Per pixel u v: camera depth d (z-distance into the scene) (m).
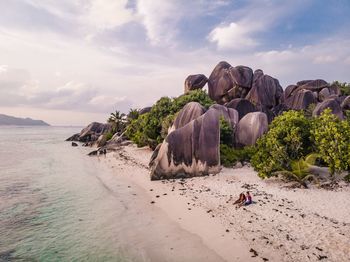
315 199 15.49
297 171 18.31
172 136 23.56
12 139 103.44
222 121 28.42
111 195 20.30
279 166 19.56
